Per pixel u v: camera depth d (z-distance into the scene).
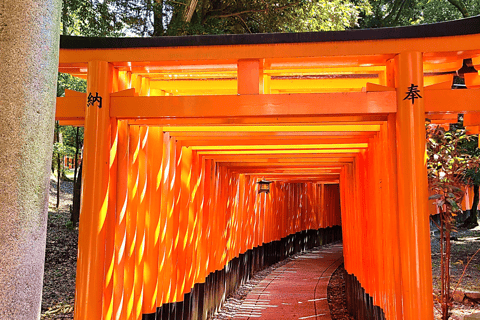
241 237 10.81
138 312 4.70
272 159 7.98
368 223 6.01
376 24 14.55
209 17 10.26
